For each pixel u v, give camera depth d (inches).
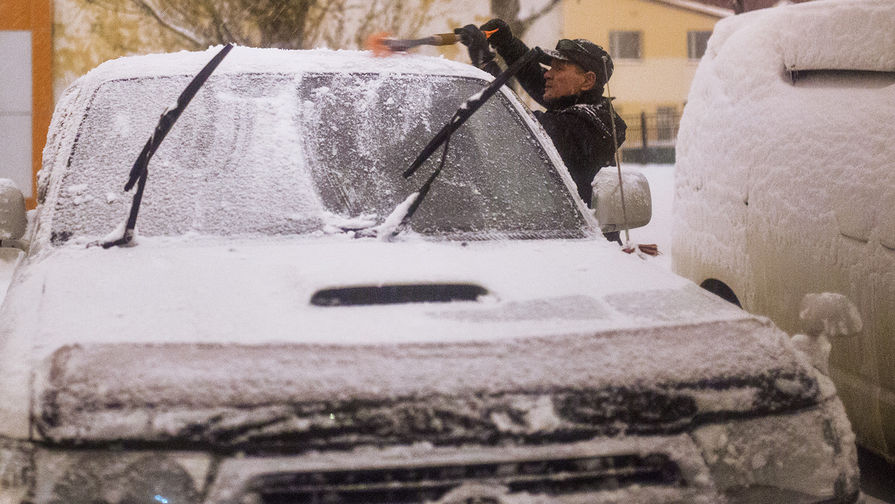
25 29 522.0
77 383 92.8
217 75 149.5
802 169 174.6
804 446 101.6
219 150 137.9
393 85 151.3
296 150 138.7
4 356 100.3
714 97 206.8
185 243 126.4
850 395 164.4
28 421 91.4
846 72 172.4
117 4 525.0
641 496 94.5
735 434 99.7
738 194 193.0
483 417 93.0
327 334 99.4
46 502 89.3
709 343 104.0
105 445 89.9
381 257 121.4
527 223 138.6
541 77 228.1
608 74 205.6
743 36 201.9
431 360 96.2
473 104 130.8
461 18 550.6
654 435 96.3
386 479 90.4
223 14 530.6
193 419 90.2
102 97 148.3
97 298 109.9
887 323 154.3
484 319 104.5
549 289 114.4
